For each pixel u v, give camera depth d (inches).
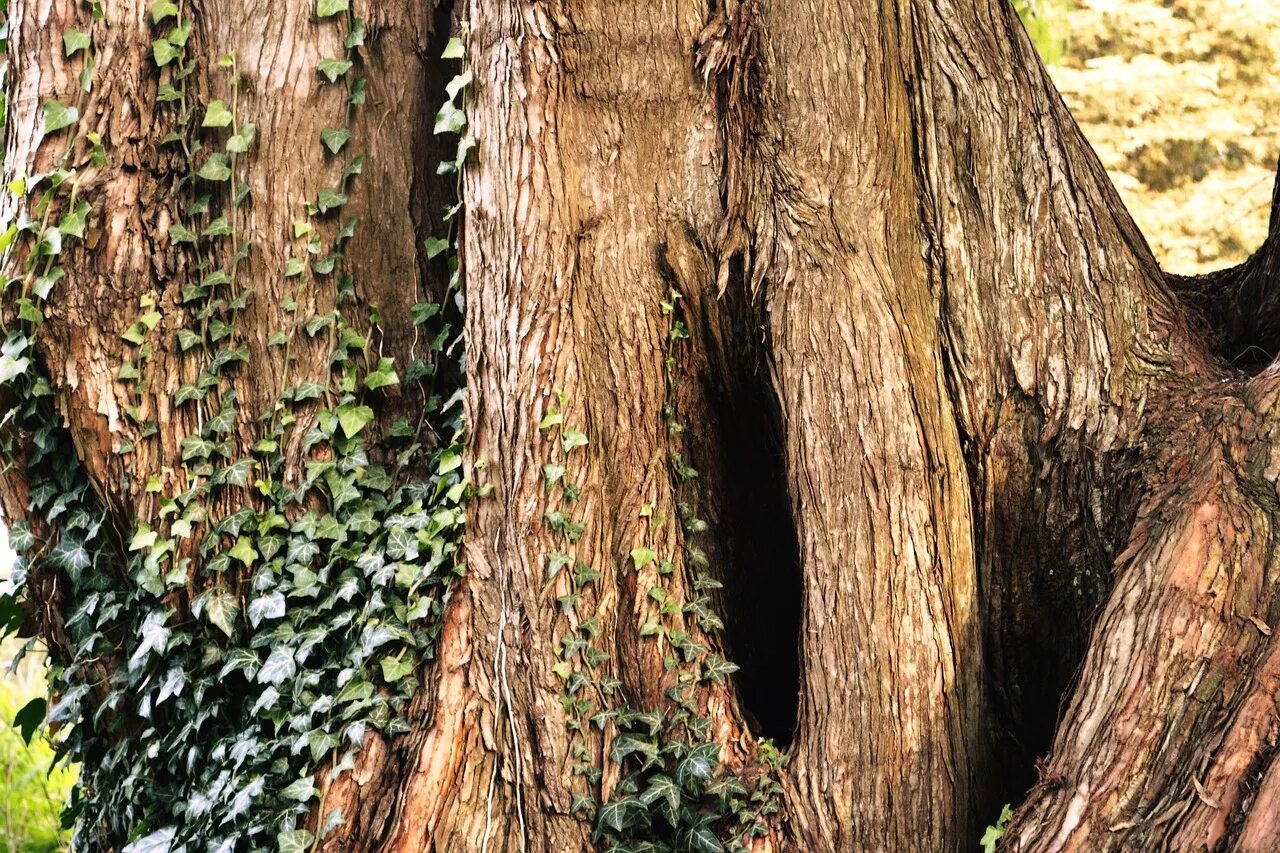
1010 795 160.2
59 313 163.2
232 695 165.0
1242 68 492.4
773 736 164.4
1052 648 163.6
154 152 169.9
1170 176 482.0
